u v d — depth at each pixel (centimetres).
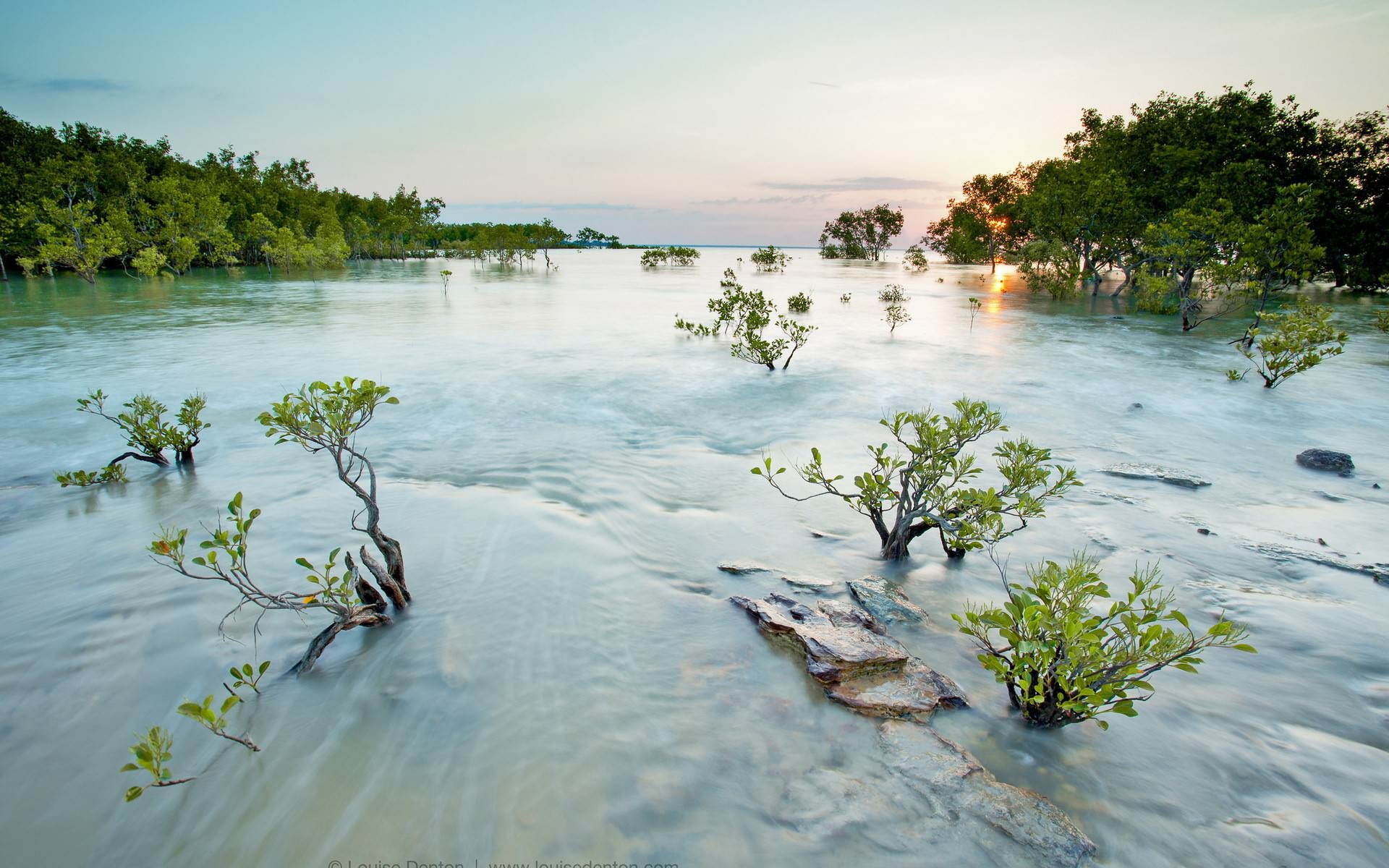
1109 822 291
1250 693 382
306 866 264
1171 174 2733
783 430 916
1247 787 312
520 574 500
